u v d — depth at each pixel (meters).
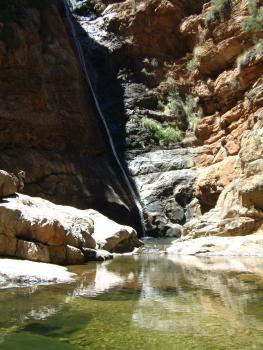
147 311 4.54
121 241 12.95
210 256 10.86
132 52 25.78
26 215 8.93
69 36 24.30
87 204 17.47
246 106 19.27
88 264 9.50
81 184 17.83
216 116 21.67
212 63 22.64
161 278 7.02
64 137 19.00
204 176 19.80
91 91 23.95
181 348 3.31
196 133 22.14
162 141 22.47
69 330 3.83
